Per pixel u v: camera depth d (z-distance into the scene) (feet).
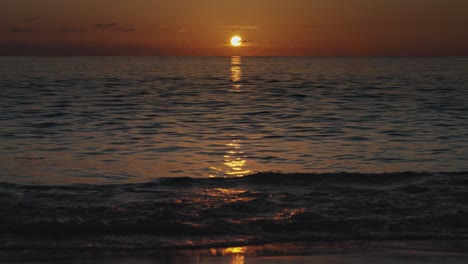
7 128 64.75
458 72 255.50
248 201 25.39
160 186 29.09
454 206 24.52
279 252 19.57
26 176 36.29
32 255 19.06
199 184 29.45
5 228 21.35
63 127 66.33
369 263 18.45
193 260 18.79
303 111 86.63
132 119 75.56
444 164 42.65
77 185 31.58
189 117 78.59
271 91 132.26
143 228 21.63
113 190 28.40
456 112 83.76
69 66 339.77
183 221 22.56
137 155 46.85
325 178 30.04
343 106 94.17
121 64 431.84
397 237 21.04
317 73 257.96
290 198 26.04
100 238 20.72
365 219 22.81
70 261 18.53
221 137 58.90
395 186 28.45
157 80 185.26
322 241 20.71
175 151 49.29
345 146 52.34
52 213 23.31
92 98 107.96
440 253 19.39
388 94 119.85
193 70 313.32
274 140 56.70
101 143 53.98
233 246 20.18
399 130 64.13
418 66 384.68
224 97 114.32
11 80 166.71
